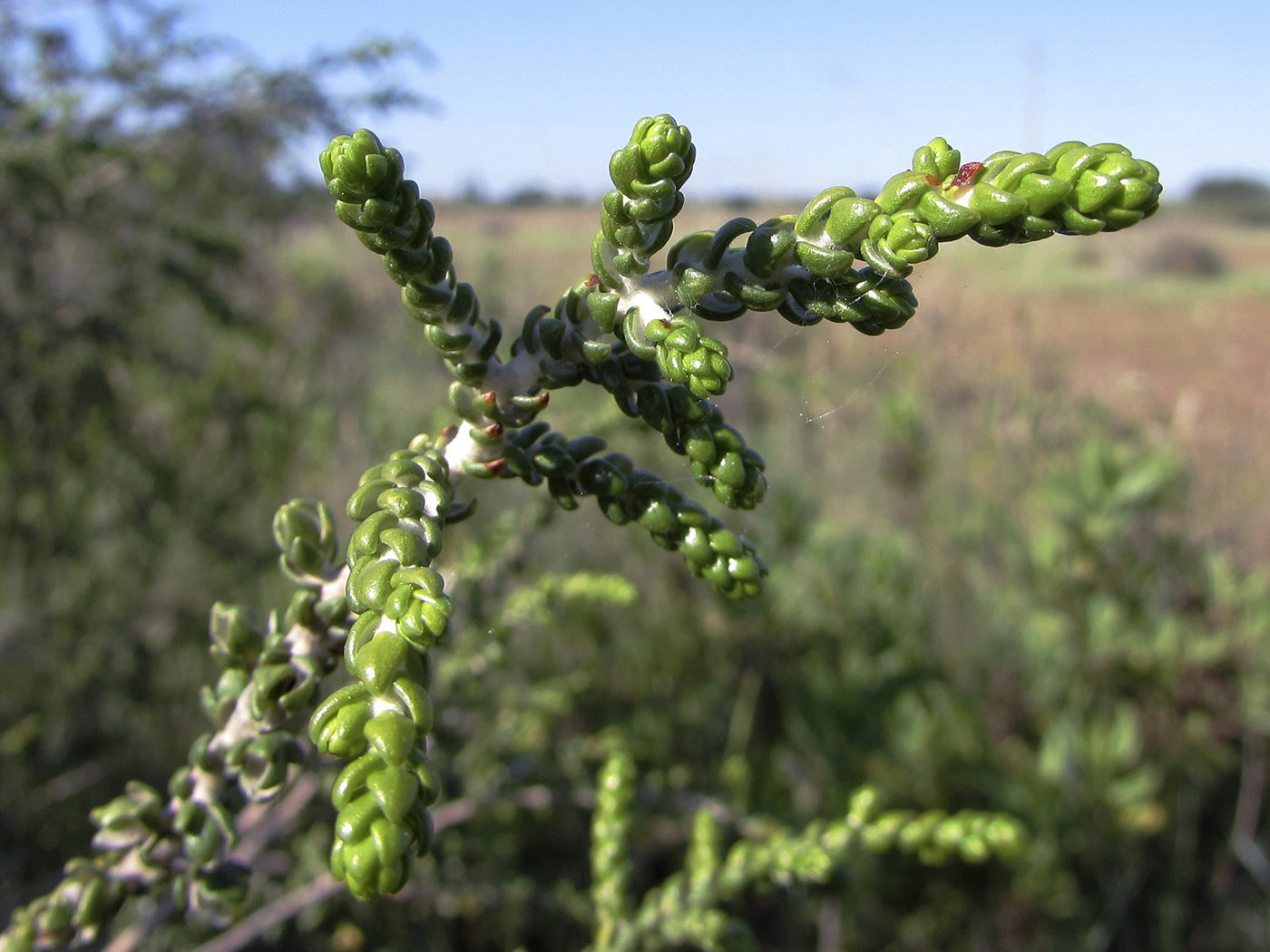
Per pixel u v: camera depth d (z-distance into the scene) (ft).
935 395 20.47
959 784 13.55
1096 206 2.85
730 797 11.03
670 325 3.18
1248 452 18.84
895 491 18.65
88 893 4.42
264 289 17.98
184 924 8.77
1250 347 33.01
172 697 13.28
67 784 11.70
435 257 3.39
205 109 14.28
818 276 3.18
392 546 2.72
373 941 10.93
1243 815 13.37
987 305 23.35
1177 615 14.33
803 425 20.89
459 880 10.00
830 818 12.93
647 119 3.14
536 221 45.39
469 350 3.67
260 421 16.19
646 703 14.07
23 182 11.54
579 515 15.85
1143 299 62.23
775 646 14.62
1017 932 12.24
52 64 12.74
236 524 15.08
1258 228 137.90
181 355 15.38
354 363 21.06
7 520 12.59
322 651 4.28
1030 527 17.13
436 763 9.61
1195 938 12.89
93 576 13.33
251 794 4.27
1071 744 13.26
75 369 13.08
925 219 2.93
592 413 9.19
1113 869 13.08
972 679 14.98
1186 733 13.65
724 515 14.85
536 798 9.77
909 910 12.62
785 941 12.51
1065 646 14.11
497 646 8.42
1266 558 16.71
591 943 11.86
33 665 12.44
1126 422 18.11
